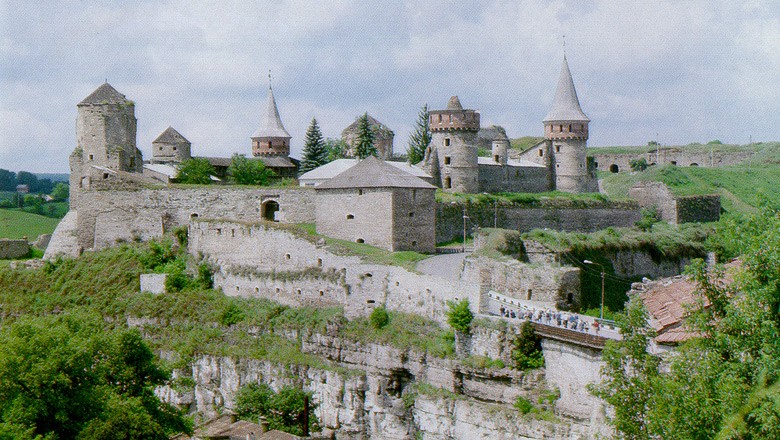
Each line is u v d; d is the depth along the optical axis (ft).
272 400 314.55
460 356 296.10
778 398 137.49
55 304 416.46
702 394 148.05
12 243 487.20
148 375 263.90
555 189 577.02
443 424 293.64
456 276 335.47
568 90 581.94
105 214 457.27
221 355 359.87
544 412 262.47
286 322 365.40
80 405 224.94
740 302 152.46
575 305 322.55
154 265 430.20
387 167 398.21
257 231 401.29
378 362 324.60
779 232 150.82
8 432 193.67
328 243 374.63
